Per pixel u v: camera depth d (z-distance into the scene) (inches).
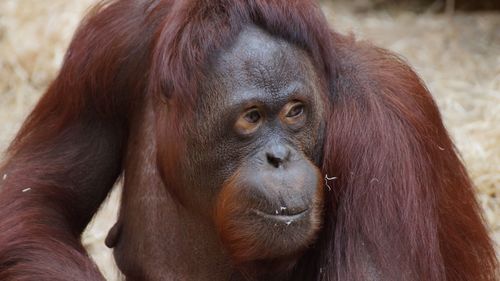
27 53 710.5
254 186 309.0
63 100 364.8
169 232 362.3
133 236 375.2
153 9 349.4
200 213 339.3
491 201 542.3
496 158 561.3
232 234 319.0
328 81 332.2
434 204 341.4
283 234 310.8
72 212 367.9
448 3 757.9
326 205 336.8
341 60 342.6
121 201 385.7
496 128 584.7
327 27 328.8
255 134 314.2
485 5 775.7
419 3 796.0
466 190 382.0
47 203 357.1
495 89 642.2
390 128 330.6
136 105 362.6
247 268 341.4
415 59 699.4
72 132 366.3
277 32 315.6
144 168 364.8
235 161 317.1
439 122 366.9
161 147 335.9
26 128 376.8
